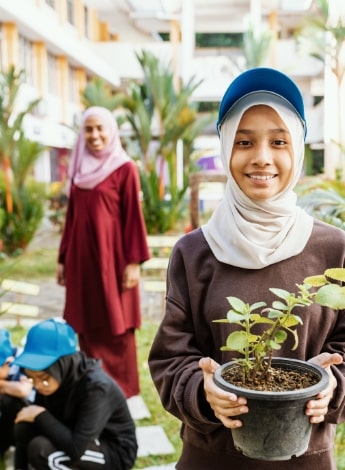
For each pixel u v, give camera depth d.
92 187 3.38
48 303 6.32
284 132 1.22
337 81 10.11
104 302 3.42
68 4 17.50
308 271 1.26
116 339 3.51
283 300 1.25
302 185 3.65
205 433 1.23
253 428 1.02
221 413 1.03
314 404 1.01
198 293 1.31
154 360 1.33
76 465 2.39
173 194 9.39
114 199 3.39
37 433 2.47
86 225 3.40
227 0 19.94
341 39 9.74
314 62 18.23
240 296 1.26
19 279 7.41
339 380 1.13
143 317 5.61
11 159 8.80
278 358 1.15
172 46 19.47
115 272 3.43
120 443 2.53
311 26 10.23
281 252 1.25
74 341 2.45
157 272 7.38
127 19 21.45
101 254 3.36
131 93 9.52
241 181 1.24
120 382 3.54
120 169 3.41
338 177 5.31
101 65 18.20
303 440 1.04
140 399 3.56
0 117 8.62
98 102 10.18
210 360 1.10
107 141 3.44
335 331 1.30
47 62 15.42
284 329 1.25
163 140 9.23
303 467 1.24
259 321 1.06
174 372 1.25
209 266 1.32
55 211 11.78
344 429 2.55
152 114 9.44
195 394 1.14
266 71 1.20
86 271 3.42
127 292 3.50
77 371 2.43
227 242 1.29
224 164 1.28
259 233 1.25
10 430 2.66
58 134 15.57
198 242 1.36
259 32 13.80
